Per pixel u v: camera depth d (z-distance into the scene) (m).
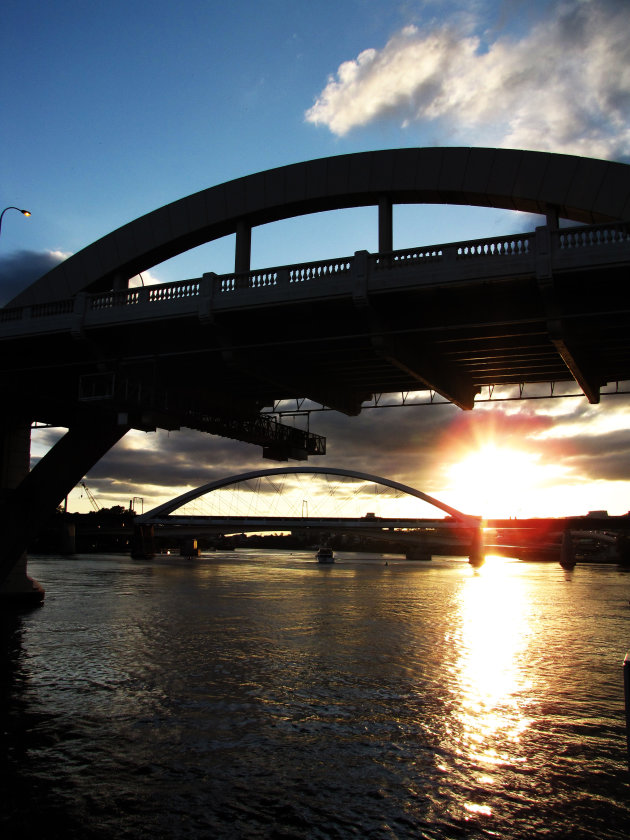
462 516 145.00
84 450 31.45
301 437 38.88
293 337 24.12
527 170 21.52
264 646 30.86
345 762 15.40
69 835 11.66
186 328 24.92
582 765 15.39
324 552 163.50
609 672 26.00
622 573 129.38
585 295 20.22
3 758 15.33
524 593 70.06
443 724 18.39
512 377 29.64
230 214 26.08
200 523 155.38
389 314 22.33
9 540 31.69
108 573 92.88
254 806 12.98
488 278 19.44
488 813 12.82
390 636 35.12
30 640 31.38
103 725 17.83
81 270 28.89
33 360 29.47
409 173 23.16
